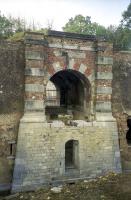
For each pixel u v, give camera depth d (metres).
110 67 17.06
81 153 16.53
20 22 33.25
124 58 17.97
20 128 15.12
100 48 16.66
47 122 15.83
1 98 14.90
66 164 17.17
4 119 14.99
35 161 15.38
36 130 15.40
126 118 18.00
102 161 17.02
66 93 21.86
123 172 17.73
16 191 14.88
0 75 14.82
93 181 16.33
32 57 15.21
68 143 18.31
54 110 22.52
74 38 16.23
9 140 15.12
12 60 15.05
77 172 16.41
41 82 15.49
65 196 14.28
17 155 15.06
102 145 17.03
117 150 17.42
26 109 15.29
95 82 16.95
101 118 17.05
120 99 17.86
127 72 18.11
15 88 15.20
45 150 15.62
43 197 14.20
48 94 31.73
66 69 16.27
